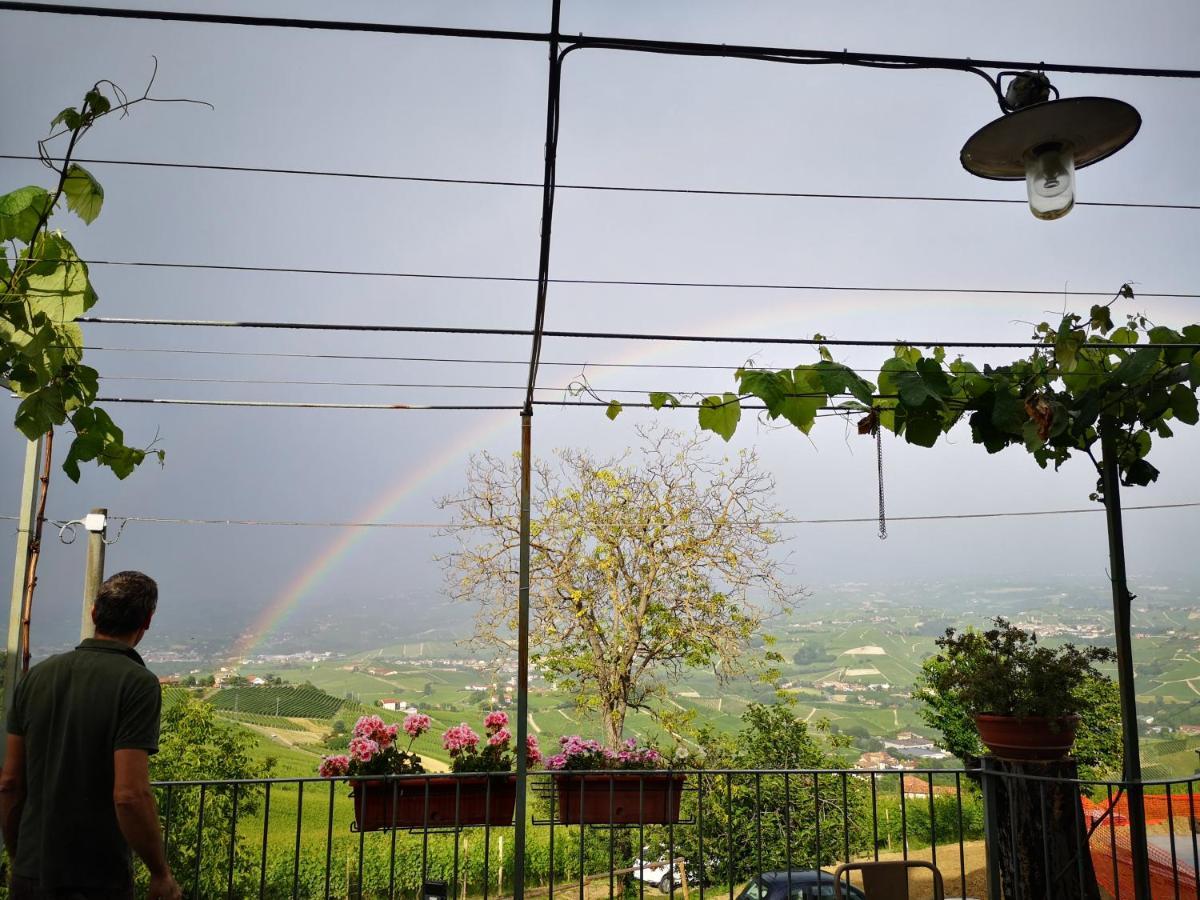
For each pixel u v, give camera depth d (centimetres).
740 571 1463
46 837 251
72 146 250
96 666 264
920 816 1270
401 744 522
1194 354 425
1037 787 449
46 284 281
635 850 1207
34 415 304
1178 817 577
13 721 266
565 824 516
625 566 1481
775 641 1470
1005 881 455
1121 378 438
